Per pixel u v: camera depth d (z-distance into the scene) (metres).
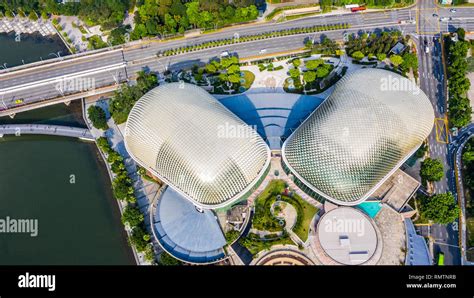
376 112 156.62
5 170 183.12
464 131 184.62
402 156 160.38
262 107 187.00
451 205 156.88
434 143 181.12
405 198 159.62
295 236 154.12
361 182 152.38
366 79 170.25
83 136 190.75
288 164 161.25
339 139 152.62
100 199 174.00
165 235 155.50
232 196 151.88
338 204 156.62
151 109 161.75
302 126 167.25
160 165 157.88
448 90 197.50
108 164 182.25
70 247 161.25
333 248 147.25
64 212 170.38
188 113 156.50
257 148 154.12
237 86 199.62
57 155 188.25
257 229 156.50
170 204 162.62
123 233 165.00
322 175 153.62
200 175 147.00
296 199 163.12
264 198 162.88
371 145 151.88
